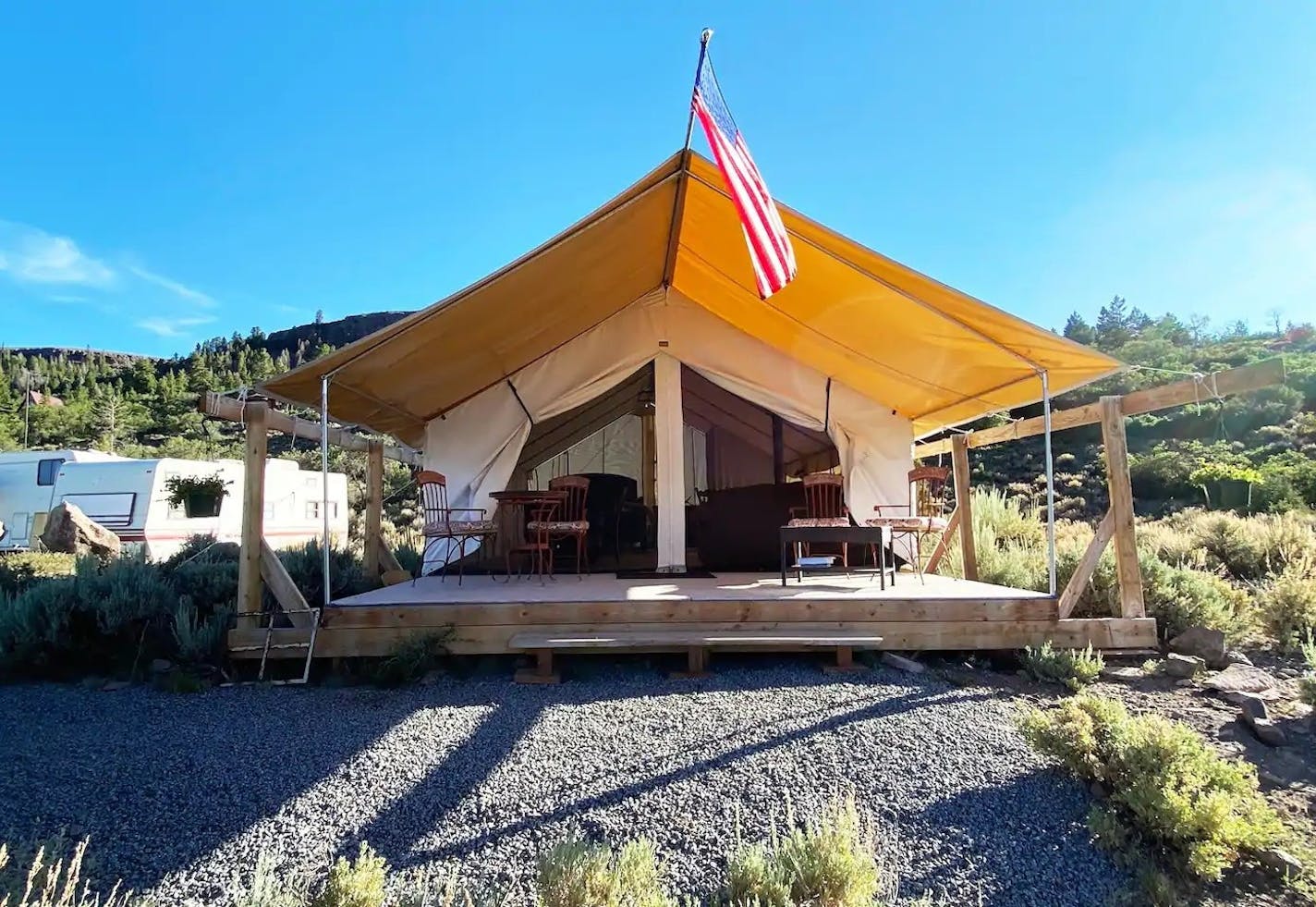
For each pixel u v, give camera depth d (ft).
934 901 7.20
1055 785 9.29
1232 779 8.41
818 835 7.39
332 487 44.65
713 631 14.93
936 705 12.05
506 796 8.95
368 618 14.67
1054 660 13.79
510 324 18.11
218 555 24.53
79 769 9.71
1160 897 7.29
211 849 7.84
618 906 6.45
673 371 23.32
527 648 13.82
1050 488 15.85
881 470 23.81
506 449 23.08
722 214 15.93
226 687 13.69
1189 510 40.37
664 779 9.34
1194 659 13.74
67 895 6.30
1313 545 21.74
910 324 16.83
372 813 8.59
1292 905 7.23
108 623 14.48
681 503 22.56
